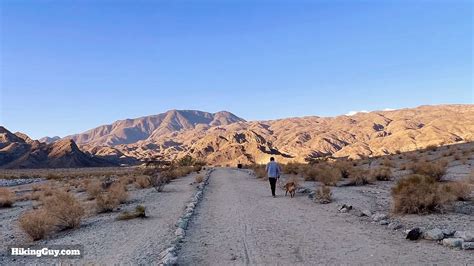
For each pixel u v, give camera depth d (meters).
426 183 15.78
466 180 24.75
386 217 14.77
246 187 33.12
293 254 10.59
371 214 15.73
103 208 21.28
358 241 11.76
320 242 11.83
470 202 17.42
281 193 26.75
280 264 9.72
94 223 17.69
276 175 24.88
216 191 30.38
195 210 19.66
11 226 18.52
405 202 15.58
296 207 19.47
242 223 15.45
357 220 15.18
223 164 167.12
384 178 30.72
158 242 12.66
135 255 11.09
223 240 12.61
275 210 18.69
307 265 9.56
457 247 10.49
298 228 14.09
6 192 31.47
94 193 30.77
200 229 14.63
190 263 10.10
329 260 9.90
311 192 24.58
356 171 34.72
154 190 33.97
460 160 42.72
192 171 81.19
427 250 10.41
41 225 14.95
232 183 38.75
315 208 18.83
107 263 10.38
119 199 24.98
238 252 11.00
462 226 12.83
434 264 9.23
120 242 13.10
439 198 15.36
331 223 14.80
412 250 10.48
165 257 10.26
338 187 27.91
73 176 88.62
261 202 22.00
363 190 25.02
